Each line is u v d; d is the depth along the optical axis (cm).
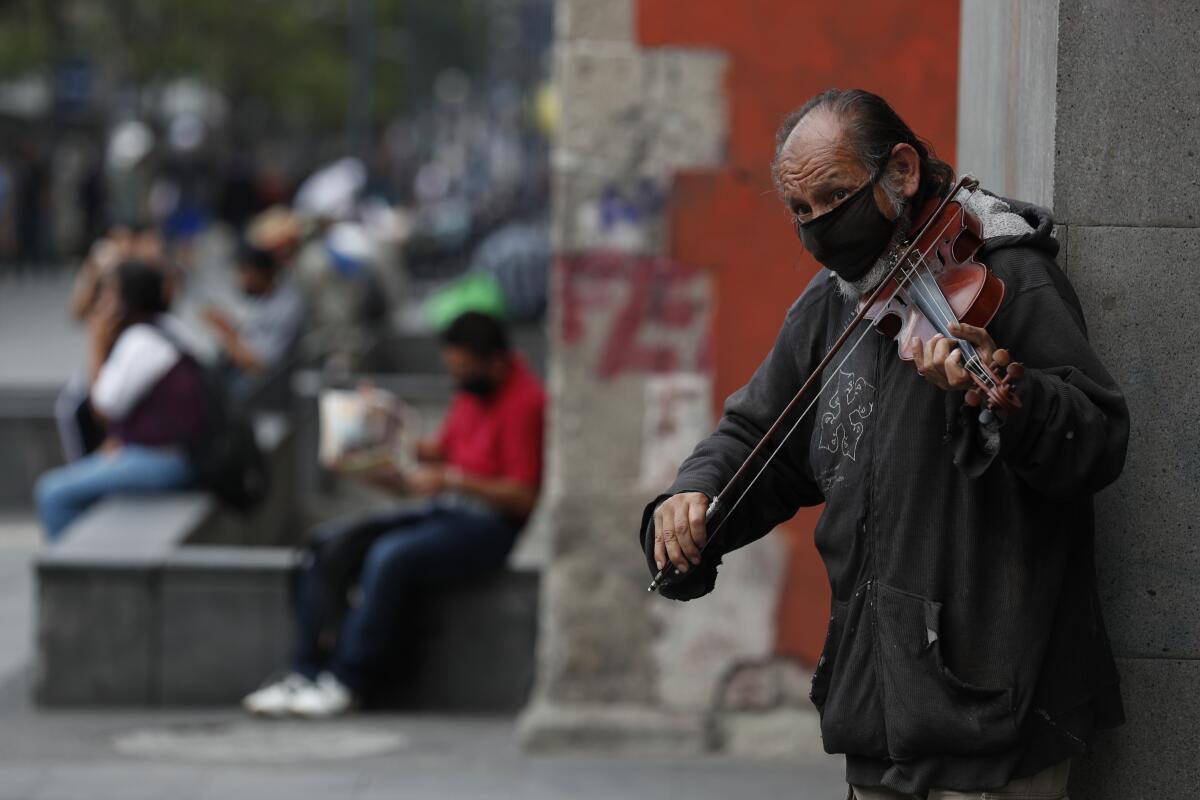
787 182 769
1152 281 905
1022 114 970
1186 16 895
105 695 1997
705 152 1716
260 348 3566
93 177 9675
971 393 721
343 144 16525
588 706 1753
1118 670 907
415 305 7788
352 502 3372
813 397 830
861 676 799
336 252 3825
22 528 3266
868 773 812
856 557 800
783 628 1734
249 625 2002
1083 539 804
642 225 1725
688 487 816
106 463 2395
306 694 1933
